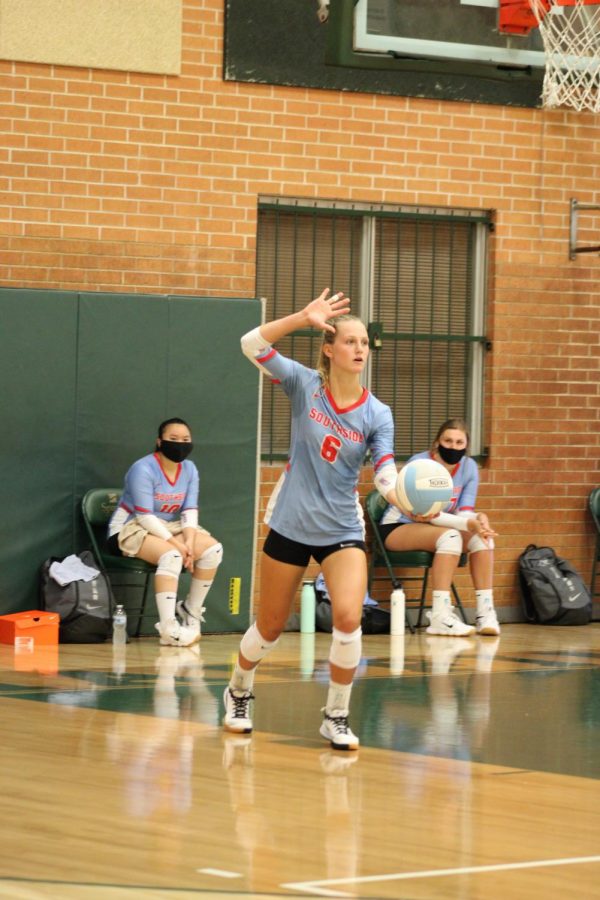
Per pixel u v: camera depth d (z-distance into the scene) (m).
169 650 17.45
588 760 10.38
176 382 19.30
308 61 20.55
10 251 19.28
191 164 20.06
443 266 21.83
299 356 21.17
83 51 19.47
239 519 19.64
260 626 10.88
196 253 20.11
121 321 19.05
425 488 10.18
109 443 18.98
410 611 21.28
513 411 21.94
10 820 7.93
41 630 17.69
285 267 20.98
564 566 21.67
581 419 22.22
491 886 6.79
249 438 19.66
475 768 9.99
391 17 17.89
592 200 22.23
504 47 18.84
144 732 11.14
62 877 6.71
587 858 7.39
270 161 20.47
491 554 20.30
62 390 18.77
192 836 7.65
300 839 7.67
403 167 21.22
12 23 19.14
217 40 20.14
